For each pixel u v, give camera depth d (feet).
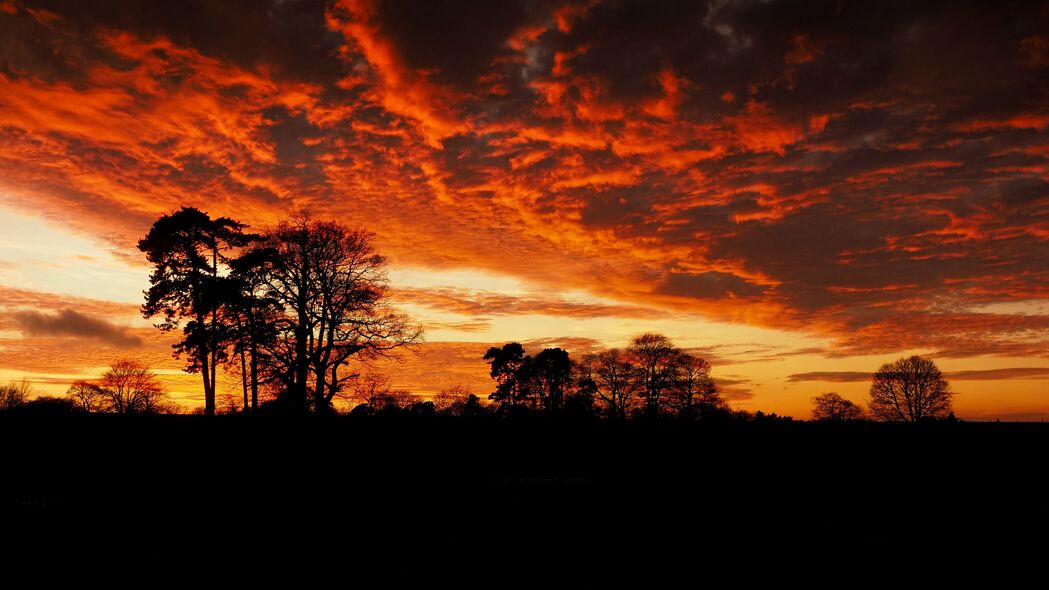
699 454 107.86
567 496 75.61
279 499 70.90
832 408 251.80
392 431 108.88
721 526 60.59
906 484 85.87
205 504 67.56
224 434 98.12
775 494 78.69
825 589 42.32
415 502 70.64
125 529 56.54
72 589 41.06
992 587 42.98
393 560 48.16
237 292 105.40
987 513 67.15
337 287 106.63
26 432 94.48
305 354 100.99
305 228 107.45
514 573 45.06
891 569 46.88
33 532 54.80
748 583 43.21
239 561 47.62
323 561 47.73
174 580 43.06
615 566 47.06
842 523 62.49
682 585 42.83
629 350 216.95
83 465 83.25
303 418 99.91
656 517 64.80
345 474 85.15
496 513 65.62
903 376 231.91
